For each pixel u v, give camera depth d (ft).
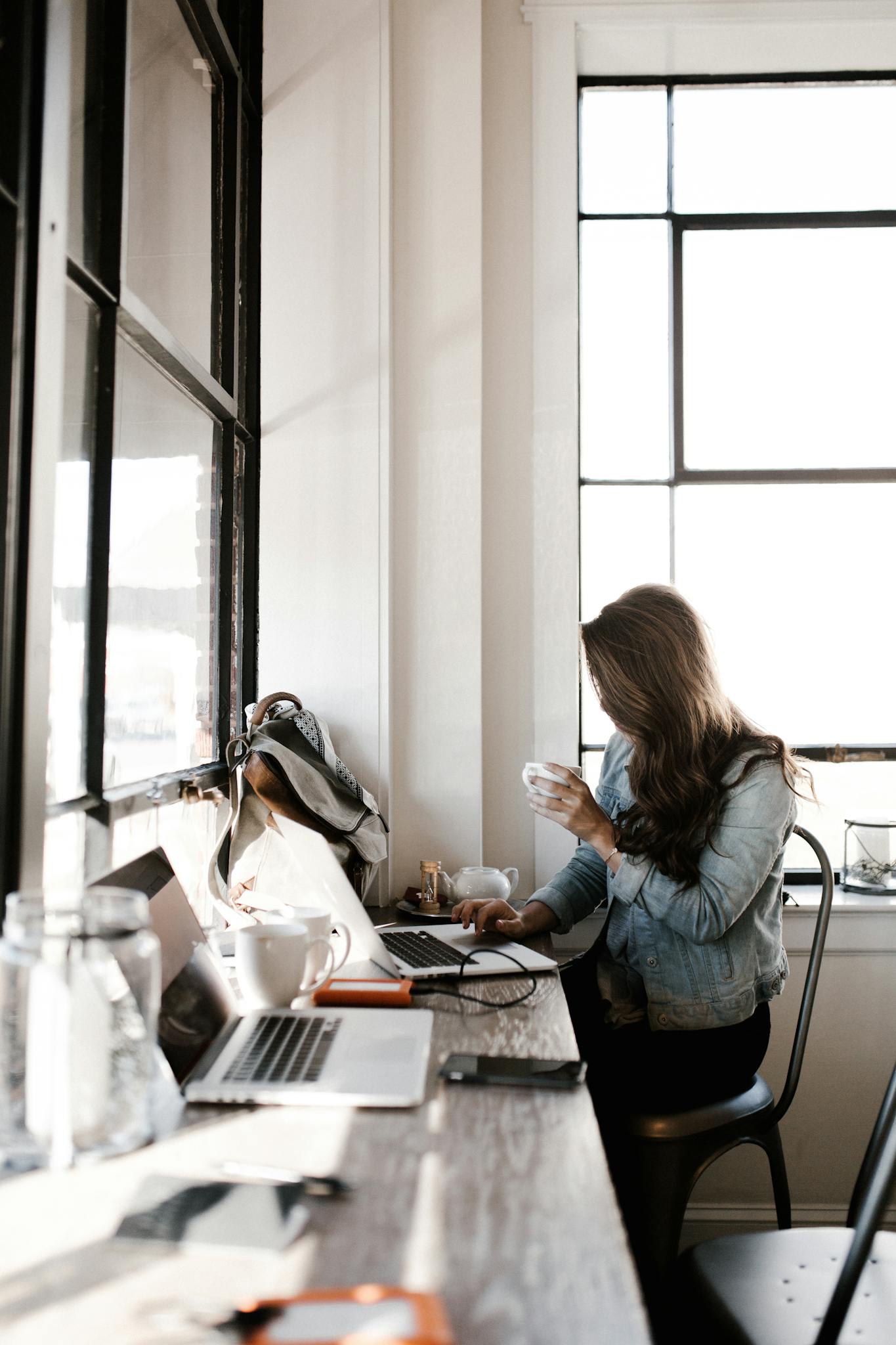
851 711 7.80
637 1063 5.14
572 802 5.43
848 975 7.11
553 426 7.36
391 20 7.13
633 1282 2.03
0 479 3.05
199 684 5.76
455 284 7.13
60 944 2.53
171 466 5.10
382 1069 3.16
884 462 7.84
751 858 5.14
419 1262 2.10
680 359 7.83
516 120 7.44
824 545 7.82
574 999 5.63
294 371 6.95
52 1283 1.98
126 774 4.43
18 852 3.08
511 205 7.44
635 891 5.24
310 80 7.02
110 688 4.19
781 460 7.84
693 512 7.82
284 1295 1.95
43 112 3.18
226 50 6.00
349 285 6.95
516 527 7.34
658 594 5.69
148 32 4.71
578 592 7.34
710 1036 5.26
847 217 7.83
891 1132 2.85
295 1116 2.87
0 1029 2.51
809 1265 3.90
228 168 6.35
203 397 5.65
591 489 7.81
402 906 6.32
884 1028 7.11
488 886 6.21
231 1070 3.11
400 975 4.27
